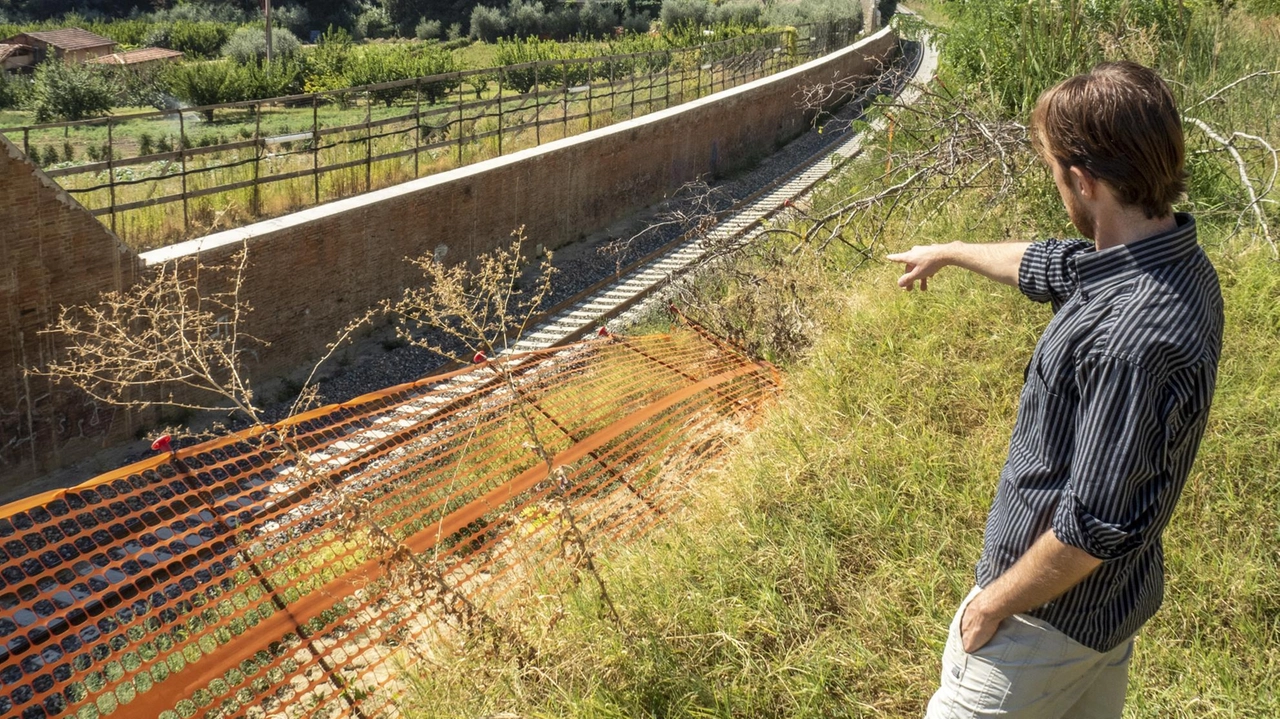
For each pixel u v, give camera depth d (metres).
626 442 5.46
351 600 4.69
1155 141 1.73
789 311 7.04
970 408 4.60
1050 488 1.90
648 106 29.62
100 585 7.18
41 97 33.19
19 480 11.55
